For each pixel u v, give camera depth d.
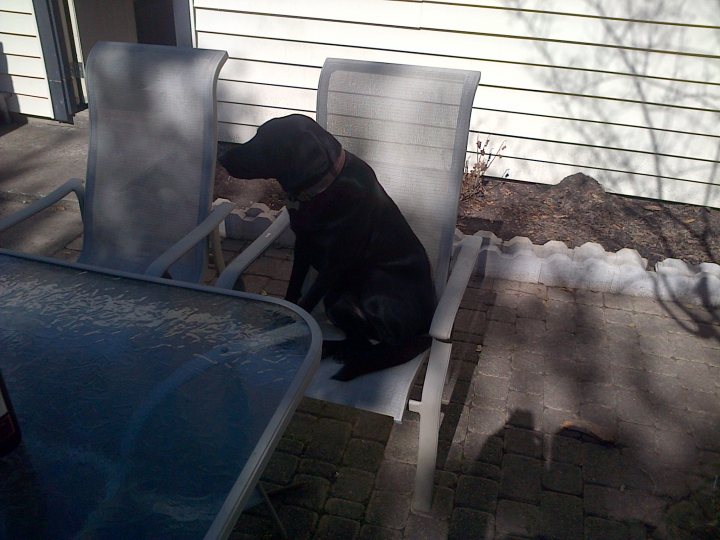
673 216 4.07
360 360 2.08
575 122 4.15
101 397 1.44
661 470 2.43
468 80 2.29
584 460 2.46
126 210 2.72
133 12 5.82
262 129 2.19
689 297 3.39
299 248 2.39
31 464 1.28
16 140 5.00
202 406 1.41
